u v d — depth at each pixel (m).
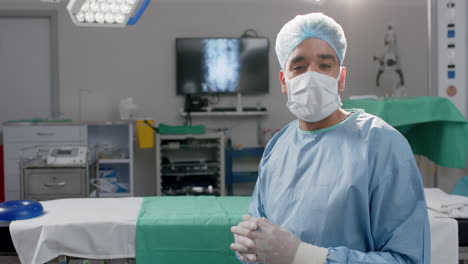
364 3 5.37
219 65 5.20
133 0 1.76
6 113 5.12
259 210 1.31
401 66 5.30
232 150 5.00
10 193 4.40
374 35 5.38
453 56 3.37
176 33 5.24
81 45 5.13
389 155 1.04
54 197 3.96
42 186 3.95
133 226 1.85
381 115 2.51
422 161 3.63
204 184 5.02
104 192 4.47
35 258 1.79
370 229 1.04
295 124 1.32
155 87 5.24
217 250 1.86
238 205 2.10
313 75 1.11
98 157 4.48
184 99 5.28
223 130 5.18
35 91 5.13
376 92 5.41
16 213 1.88
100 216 1.91
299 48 1.13
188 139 4.91
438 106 2.58
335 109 1.16
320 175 1.10
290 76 1.16
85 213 1.97
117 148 5.11
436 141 2.81
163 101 5.26
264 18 5.31
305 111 1.15
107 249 1.85
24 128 4.38
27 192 3.94
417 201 1.02
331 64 1.13
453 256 1.84
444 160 2.73
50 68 5.14
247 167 5.51
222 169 4.79
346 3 5.36
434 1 3.38
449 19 3.37
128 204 2.12
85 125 4.41
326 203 1.06
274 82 5.37
